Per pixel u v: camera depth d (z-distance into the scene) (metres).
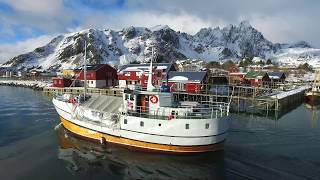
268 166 23.73
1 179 21.52
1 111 48.06
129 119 26.58
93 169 23.38
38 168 23.48
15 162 24.56
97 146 28.16
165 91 28.20
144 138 26.16
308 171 22.75
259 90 68.56
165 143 25.52
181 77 63.28
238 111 52.12
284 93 67.31
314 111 54.78
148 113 26.92
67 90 76.81
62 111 32.78
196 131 24.83
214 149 25.58
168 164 24.14
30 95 75.75
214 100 57.75
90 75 79.50
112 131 27.67
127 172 22.88
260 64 174.75
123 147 27.44
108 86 81.38
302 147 28.77
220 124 25.33
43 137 31.38
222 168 23.31
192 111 26.20
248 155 26.12
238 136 32.94
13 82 120.06
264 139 31.64
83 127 30.03
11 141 30.12
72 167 23.69
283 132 35.34
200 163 24.23
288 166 23.69
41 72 166.38
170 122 25.00
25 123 38.34
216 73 83.44
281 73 95.00
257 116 47.94
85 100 32.59
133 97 27.66
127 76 75.94
